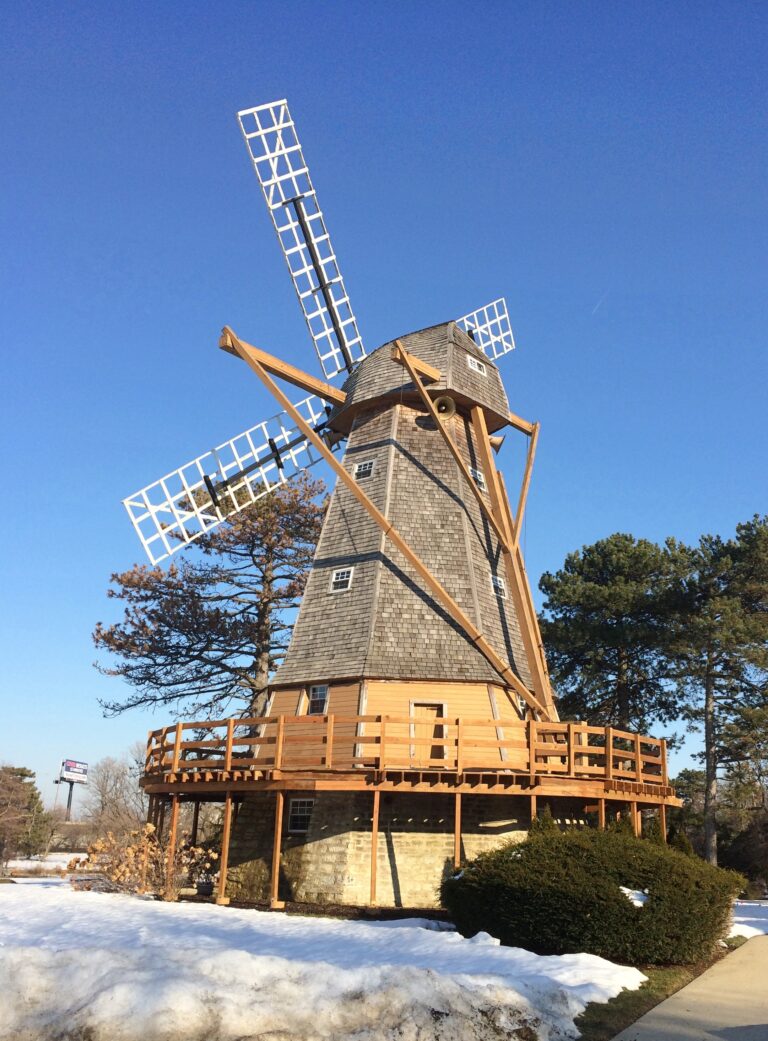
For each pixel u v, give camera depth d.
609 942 12.84
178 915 16.03
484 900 13.70
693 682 36.50
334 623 21.64
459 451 24.36
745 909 24.11
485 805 19.33
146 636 33.66
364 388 25.02
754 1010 10.48
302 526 34.97
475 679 20.39
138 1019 7.80
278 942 13.06
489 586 22.78
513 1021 8.80
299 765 18.48
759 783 36.62
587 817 20.52
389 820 19.00
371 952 12.21
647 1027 9.47
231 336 22.25
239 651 34.50
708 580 36.97
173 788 20.16
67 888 20.92
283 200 28.31
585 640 36.47
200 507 26.45
